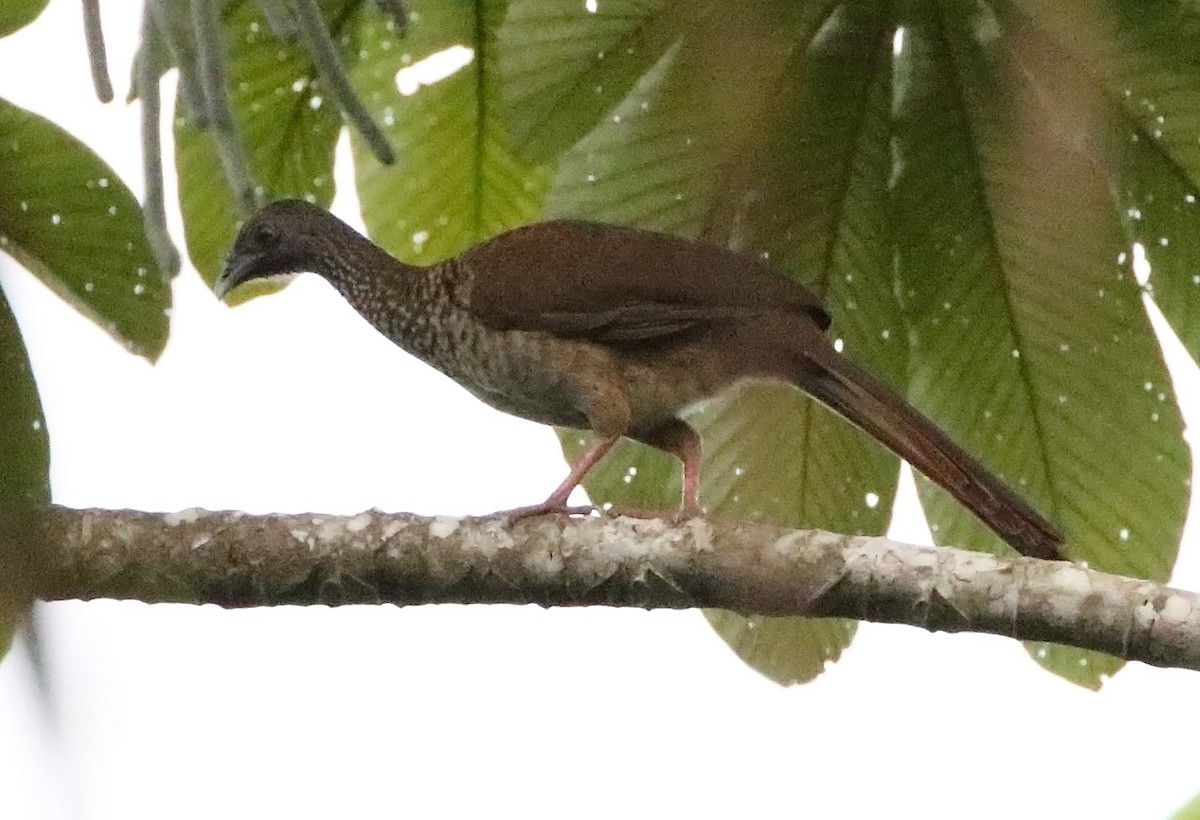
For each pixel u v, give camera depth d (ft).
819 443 29.37
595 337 29.30
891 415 26.03
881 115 26.78
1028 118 25.98
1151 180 26.30
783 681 29.84
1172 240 26.63
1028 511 25.03
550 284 29.30
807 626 29.78
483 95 30.32
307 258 31.48
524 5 27.04
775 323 27.14
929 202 27.04
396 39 29.76
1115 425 27.43
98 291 28.17
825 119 26.76
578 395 29.40
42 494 21.84
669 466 30.68
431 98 30.35
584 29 26.96
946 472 25.52
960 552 23.11
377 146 21.49
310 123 30.32
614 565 24.18
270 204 30.83
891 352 27.96
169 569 24.21
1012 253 27.07
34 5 26.99
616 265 28.58
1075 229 26.63
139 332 28.40
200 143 29.55
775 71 25.68
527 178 31.14
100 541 24.11
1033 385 27.55
